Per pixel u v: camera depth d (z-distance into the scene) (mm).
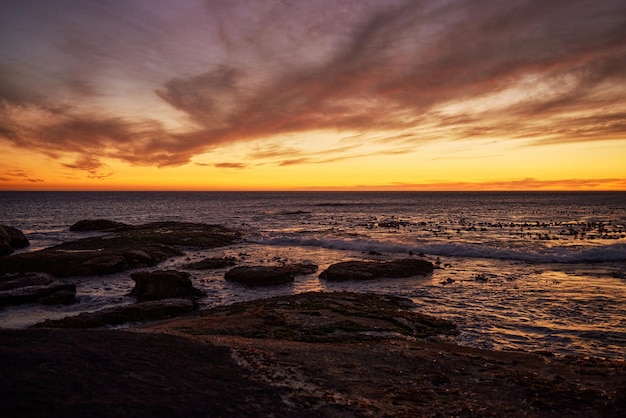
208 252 47156
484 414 9742
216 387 9656
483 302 24891
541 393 11031
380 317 20000
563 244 48062
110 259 35906
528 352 16031
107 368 9891
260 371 10969
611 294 26547
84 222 70812
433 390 11148
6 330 11961
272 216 109250
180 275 27328
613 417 9703
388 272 32750
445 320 20781
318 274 34656
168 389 9234
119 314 21094
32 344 10898
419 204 175375
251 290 29172
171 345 11945
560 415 9812
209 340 13609
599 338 18266
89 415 7809
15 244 51125
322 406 9336
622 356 16109
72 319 20359
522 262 39344
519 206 149250
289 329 17359
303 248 49906
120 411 8062
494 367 13195
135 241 49219
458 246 45156
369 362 13094
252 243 54344
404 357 13812
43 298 25562
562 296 26156
